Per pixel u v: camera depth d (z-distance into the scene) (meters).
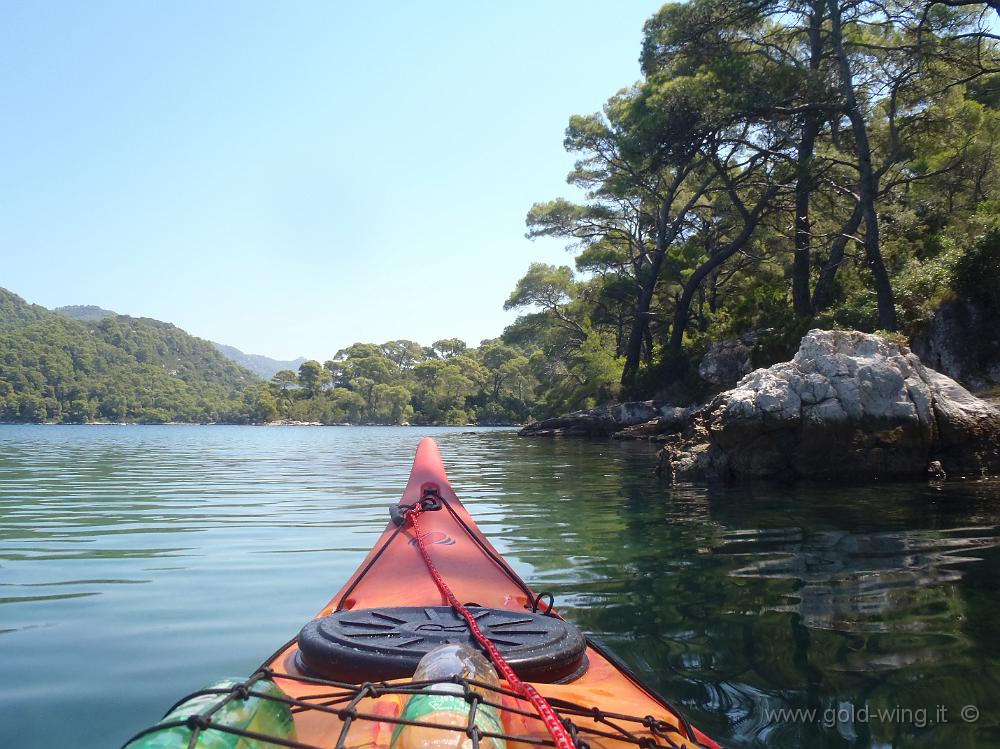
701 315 39.44
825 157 22.59
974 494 10.53
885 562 6.28
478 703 1.84
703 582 5.71
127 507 10.11
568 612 4.89
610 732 2.25
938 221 26.72
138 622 4.71
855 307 21.53
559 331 50.53
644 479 13.92
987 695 3.43
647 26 29.25
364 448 31.17
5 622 4.71
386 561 4.80
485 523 8.63
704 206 32.78
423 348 173.88
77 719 3.30
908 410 12.27
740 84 23.09
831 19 22.30
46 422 166.75
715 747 2.39
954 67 21.28
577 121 35.94
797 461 12.46
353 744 2.14
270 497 11.41
